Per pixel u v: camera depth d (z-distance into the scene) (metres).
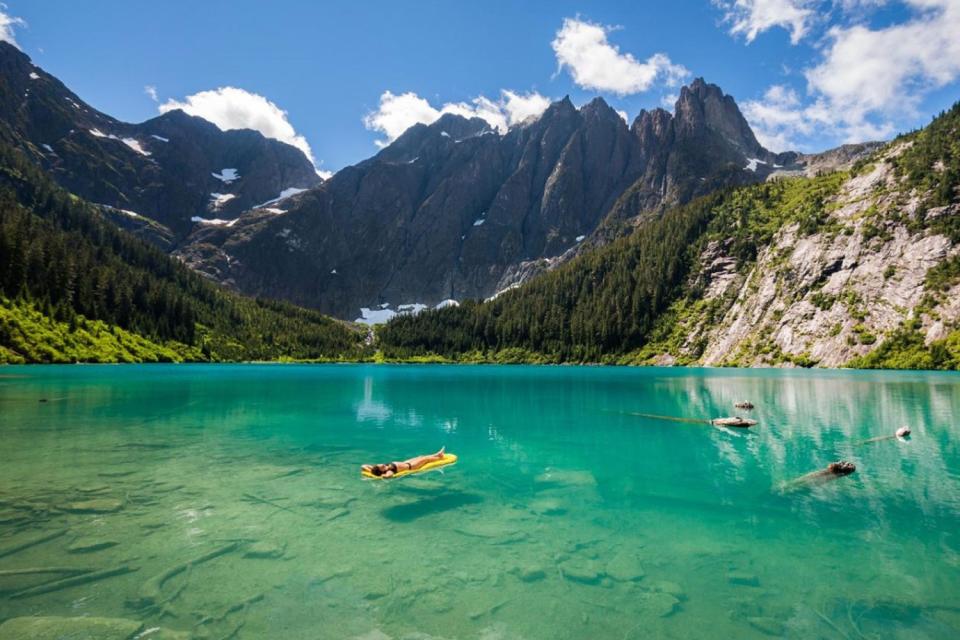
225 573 11.68
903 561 12.82
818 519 15.91
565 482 20.30
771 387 70.69
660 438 30.44
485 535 14.45
